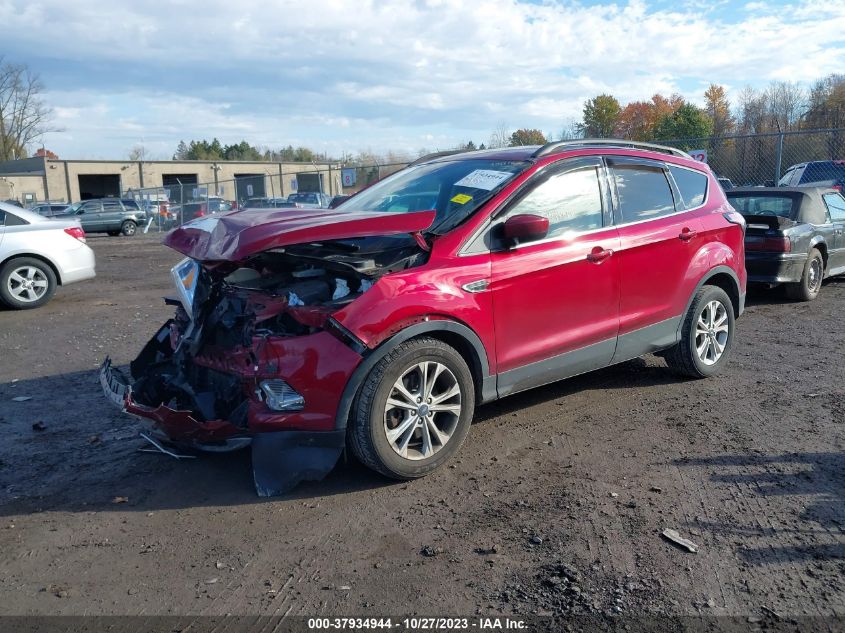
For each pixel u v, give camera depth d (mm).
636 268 5160
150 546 3480
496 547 3375
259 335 3920
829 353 6863
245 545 3471
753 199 10414
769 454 4383
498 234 4445
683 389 5730
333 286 4074
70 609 2986
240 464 4422
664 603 2910
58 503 3955
